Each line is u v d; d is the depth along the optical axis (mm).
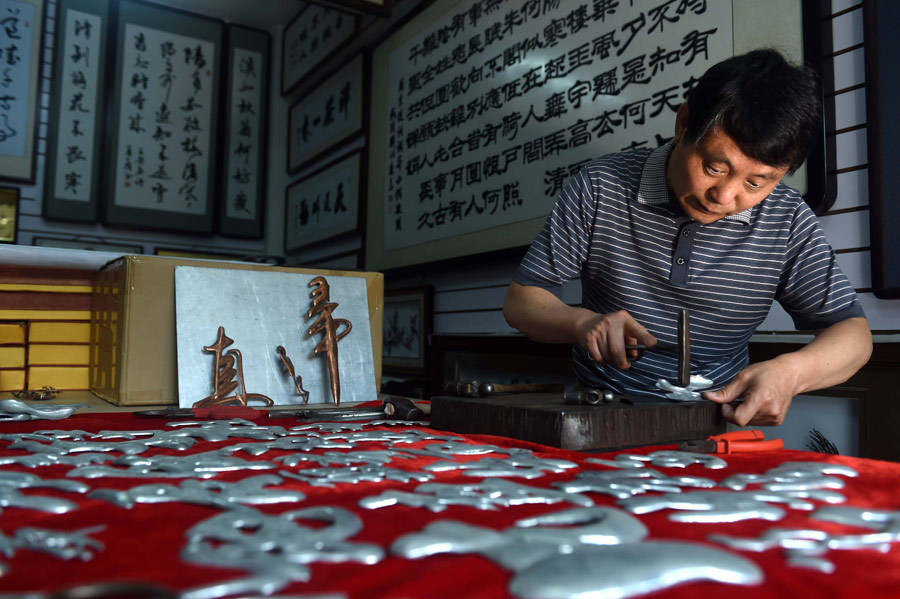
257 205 4699
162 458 596
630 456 648
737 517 409
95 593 273
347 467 578
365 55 3609
